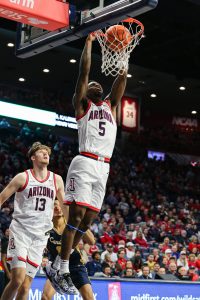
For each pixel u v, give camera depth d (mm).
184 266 13797
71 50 22734
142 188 24141
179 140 31516
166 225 18406
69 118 27484
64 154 23984
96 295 7734
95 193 4480
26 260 5086
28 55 7066
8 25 20609
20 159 22047
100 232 16141
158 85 27281
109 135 4551
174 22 19703
